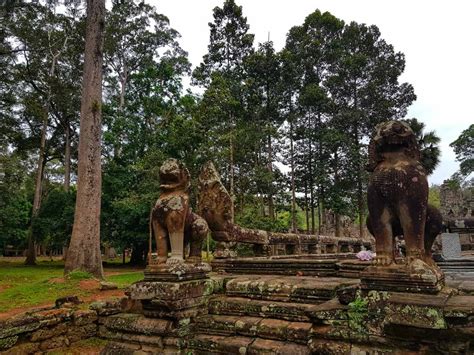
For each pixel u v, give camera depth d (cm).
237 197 2403
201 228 482
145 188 1844
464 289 353
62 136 3228
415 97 2992
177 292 418
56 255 4369
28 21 2497
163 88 2192
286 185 2930
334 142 2636
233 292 465
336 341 321
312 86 2675
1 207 2639
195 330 427
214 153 1862
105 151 2567
